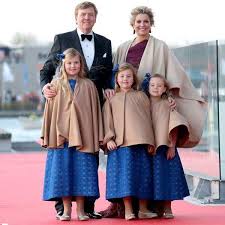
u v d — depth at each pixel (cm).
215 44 1236
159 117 1018
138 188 1005
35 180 1562
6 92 5412
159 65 1039
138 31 1041
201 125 1041
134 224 987
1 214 1114
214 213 1091
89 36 1042
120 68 1021
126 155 1002
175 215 1070
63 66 1020
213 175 1228
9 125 3784
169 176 1019
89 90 1018
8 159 2055
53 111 1011
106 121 1016
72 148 1007
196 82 1307
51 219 1051
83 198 1016
